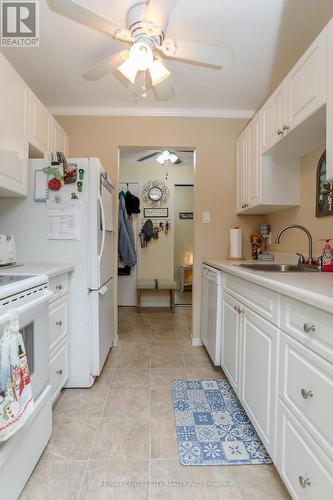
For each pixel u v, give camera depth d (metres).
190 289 4.44
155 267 4.37
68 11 1.25
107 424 1.52
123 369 2.18
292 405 1.00
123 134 2.70
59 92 2.38
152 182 4.34
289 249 2.26
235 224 2.77
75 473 1.19
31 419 1.14
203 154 2.74
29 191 1.82
